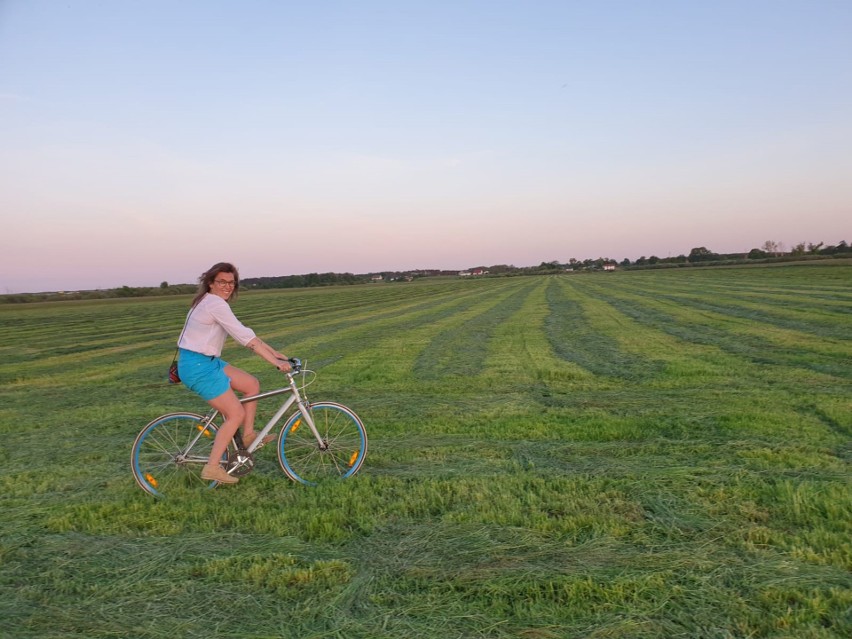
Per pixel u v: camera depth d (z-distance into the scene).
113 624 3.26
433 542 4.04
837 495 4.42
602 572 3.56
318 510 4.67
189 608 3.40
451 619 3.18
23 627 3.25
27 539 4.38
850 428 6.39
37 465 6.34
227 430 5.09
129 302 90.38
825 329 14.94
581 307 28.58
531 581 3.48
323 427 5.61
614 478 5.10
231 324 4.95
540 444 6.31
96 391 11.40
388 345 16.61
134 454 5.31
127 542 4.27
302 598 3.47
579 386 9.62
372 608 3.31
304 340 19.31
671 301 29.05
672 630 3.02
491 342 16.30
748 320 18.09
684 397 8.38
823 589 3.30
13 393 11.70
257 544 4.15
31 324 38.84
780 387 8.76
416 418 7.74
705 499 4.56
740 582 3.40
